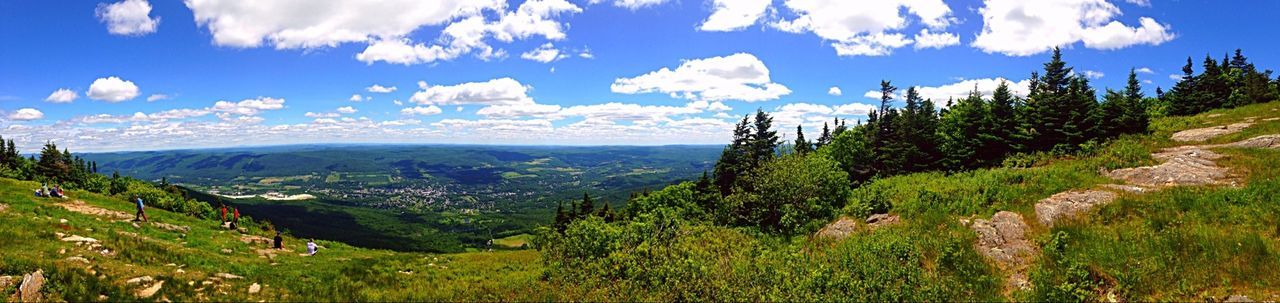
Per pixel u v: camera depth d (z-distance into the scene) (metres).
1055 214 20.08
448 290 20.30
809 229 29.45
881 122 60.06
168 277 17.94
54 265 16.89
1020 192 24.11
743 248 23.88
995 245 19.28
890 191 32.12
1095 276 15.43
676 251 21.95
